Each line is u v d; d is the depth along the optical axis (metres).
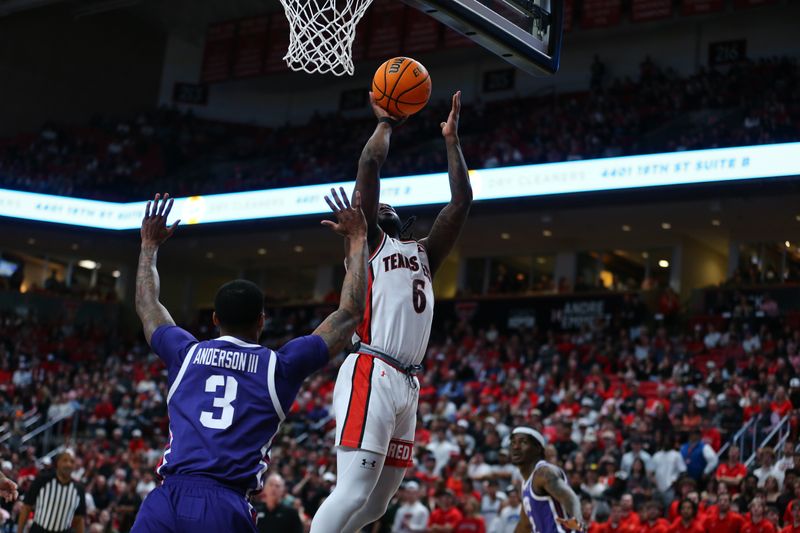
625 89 27.47
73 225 28.73
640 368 19.97
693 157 20.67
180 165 33.34
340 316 3.68
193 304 34.00
